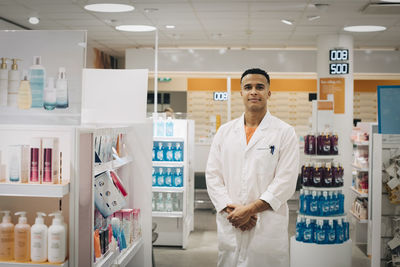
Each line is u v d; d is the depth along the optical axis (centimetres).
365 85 1077
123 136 351
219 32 858
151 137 357
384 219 396
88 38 928
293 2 627
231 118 1077
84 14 712
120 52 1120
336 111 853
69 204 228
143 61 1045
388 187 390
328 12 686
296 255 487
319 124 505
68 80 298
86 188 241
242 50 1018
